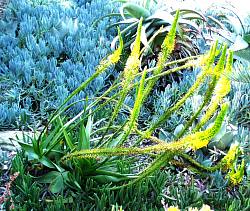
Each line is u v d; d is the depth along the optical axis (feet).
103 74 10.94
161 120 6.86
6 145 8.62
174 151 6.75
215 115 9.30
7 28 12.66
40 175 7.92
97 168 7.49
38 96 10.34
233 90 10.87
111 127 8.07
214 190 8.06
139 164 8.15
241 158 8.83
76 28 12.64
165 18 11.68
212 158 8.87
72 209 6.98
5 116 9.35
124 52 11.98
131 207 7.12
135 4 12.21
